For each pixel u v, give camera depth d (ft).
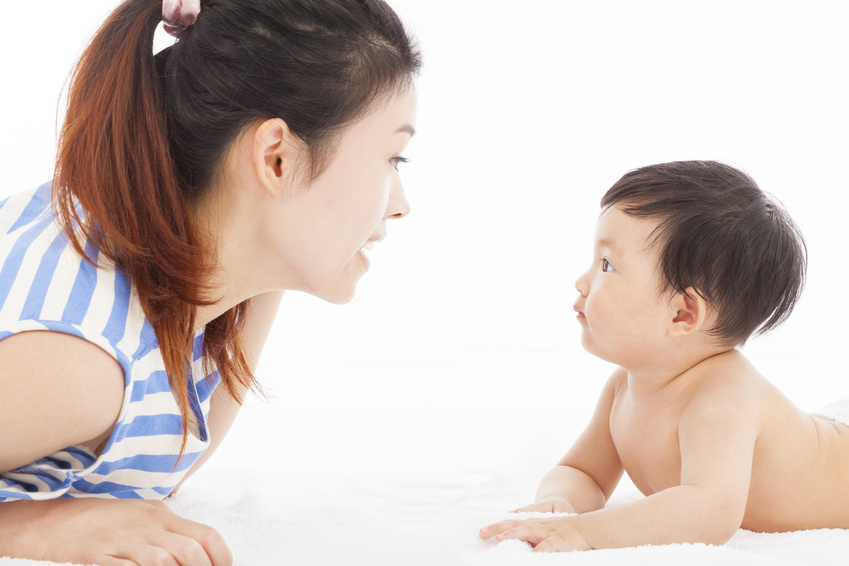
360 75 3.13
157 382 3.10
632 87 11.63
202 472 4.83
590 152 11.62
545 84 11.59
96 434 2.88
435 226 11.60
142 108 3.04
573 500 4.02
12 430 2.65
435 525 3.34
